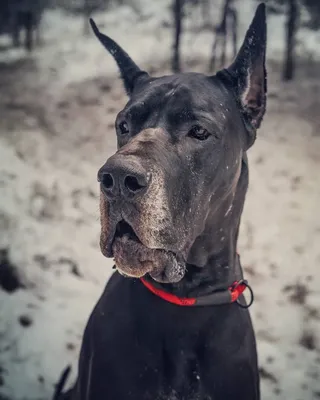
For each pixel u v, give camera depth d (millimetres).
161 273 466
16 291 990
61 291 1012
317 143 1636
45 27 3016
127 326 520
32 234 1160
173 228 441
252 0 2836
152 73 2096
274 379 850
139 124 487
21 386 796
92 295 1015
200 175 479
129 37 2672
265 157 1571
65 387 799
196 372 518
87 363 548
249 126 548
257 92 542
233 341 524
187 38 2555
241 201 548
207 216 502
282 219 1319
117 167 400
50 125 1797
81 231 1229
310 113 1783
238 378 520
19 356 851
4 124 1765
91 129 1782
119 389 512
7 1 2619
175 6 2014
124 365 512
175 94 482
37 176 1424
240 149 529
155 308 521
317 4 2463
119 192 410
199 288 523
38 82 2166
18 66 2383
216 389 516
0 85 2139
